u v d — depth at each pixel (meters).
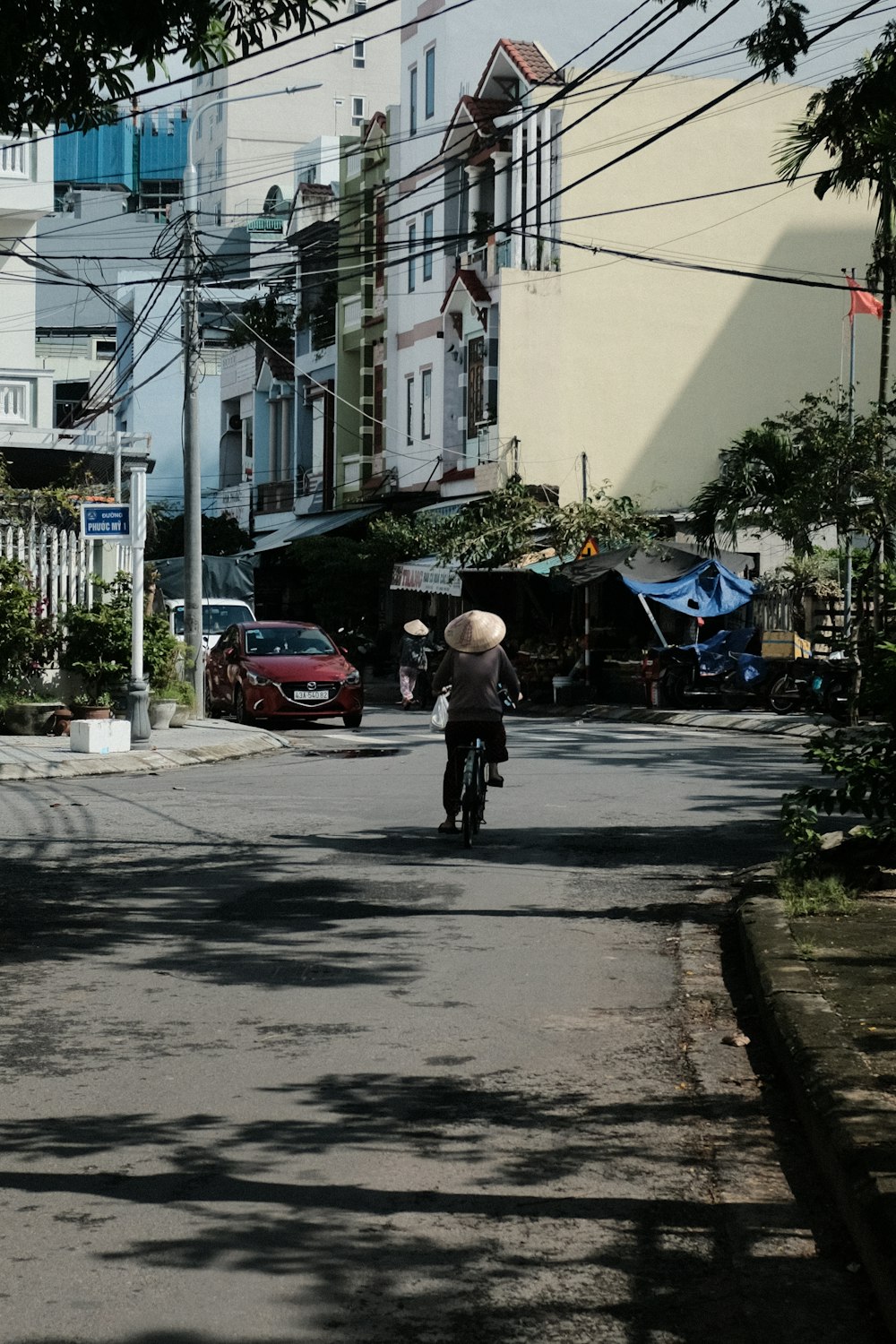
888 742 11.81
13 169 35.41
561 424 45.84
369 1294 4.77
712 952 9.84
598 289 46.03
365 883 12.26
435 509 48.75
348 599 48.59
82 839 14.58
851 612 30.42
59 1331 4.50
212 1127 6.36
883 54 14.65
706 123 46.28
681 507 46.19
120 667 25.72
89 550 28.28
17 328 36.38
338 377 59.12
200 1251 5.09
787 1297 4.76
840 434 28.72
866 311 35.00
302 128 99.88
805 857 11.84
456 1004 8.48
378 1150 6.09
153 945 9.99
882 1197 4.92
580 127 45.56
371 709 36.06
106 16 11.20
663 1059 7.43
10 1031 7.89
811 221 47.22
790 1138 6.26
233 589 44.53
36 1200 5.54
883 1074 6.29
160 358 84.12
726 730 28.64
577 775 19.92
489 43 51.22
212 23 12.01
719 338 46.78
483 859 13.45
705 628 36.94
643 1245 5.16
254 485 69.19
